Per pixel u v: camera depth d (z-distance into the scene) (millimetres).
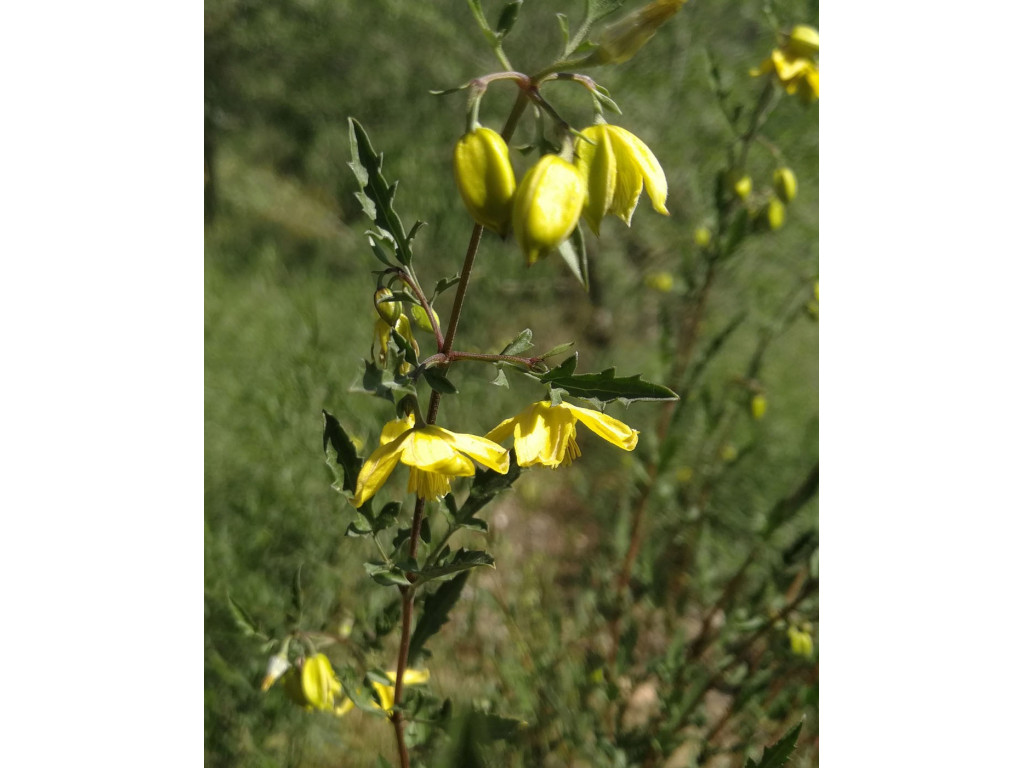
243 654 331
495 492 184
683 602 360
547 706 306
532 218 145
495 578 357
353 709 319
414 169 569
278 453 386
